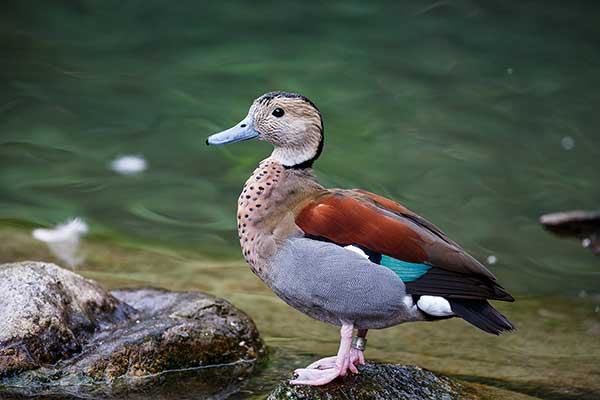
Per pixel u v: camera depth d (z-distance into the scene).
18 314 8.01
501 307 11.21
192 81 16.80
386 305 7.43
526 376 9.02
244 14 19.52
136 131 15.21
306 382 7.54
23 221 12.50
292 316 10.28
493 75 17.38
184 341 8.38
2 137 14.86
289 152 8.14
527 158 14.88
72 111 15.70
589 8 19.80
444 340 10.02
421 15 19.62
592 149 15.17
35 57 17.53
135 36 18.53
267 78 16.89
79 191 13.55
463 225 13.13
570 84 17.11
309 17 19.47
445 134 15.40
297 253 7.50
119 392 7.91
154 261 11.70
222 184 14.01
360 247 7.45
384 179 14.05
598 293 11.70
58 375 7.89
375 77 17.11
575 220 12.98
